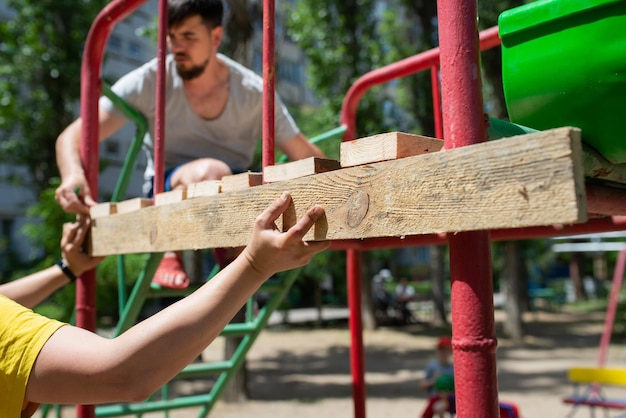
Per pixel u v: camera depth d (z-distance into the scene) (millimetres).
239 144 2525
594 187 1170
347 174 1063
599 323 16875
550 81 1059
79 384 1011
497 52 10211
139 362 1000
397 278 31984
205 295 1062
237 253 2373
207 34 2230
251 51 8055
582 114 1038
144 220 1628
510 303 13805
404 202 973
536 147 825
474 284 1008
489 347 991
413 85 13312
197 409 7043
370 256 15422
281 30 12656
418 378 9109
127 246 1711
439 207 926
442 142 1102
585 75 1016
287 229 1167
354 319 2631
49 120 11812
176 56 2252
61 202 2018
